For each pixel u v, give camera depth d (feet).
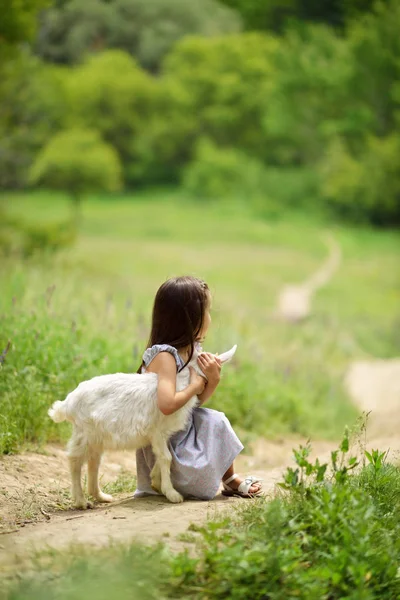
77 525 13.94
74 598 10.50
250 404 30.89
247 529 12.78
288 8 257.75
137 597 10.71
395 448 23.20
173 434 16.03
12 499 16.53
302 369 45.52
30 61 73.97
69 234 64.90
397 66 179.73
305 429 32.27
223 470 16.31
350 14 214.69
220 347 38.68
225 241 160.35
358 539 11.93
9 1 61.62
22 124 79.51
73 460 15.76
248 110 231.91
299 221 187.83
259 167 215.51
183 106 232.94
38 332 24.02
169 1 252.42
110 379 15.61
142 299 56.65
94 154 175.94
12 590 10.70
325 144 206.28
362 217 190.70
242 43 239.71
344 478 14.30
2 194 169.68
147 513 14.73
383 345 67.41
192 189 214.90
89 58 229.25
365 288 114.62
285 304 94.27
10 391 21.48
